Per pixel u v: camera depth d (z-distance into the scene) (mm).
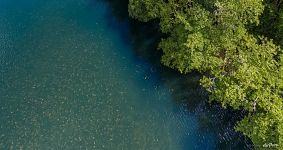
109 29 49344
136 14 46219
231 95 37531
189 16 41969
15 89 44344
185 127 40906
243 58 38938
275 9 41625
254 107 37375
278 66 39875
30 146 40031
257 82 37875
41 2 52656
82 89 44188
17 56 47250
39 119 41906
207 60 39938
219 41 39781
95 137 40562
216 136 40156
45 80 45062
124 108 42594
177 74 44344
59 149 39812
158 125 41281
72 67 46188
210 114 41438
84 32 49406
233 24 39281
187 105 42281
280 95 38250
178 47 42375
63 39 48844
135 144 40156
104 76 45281
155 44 47062
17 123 41656
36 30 49875
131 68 45688
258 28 42938
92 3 52000
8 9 52062
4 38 49031
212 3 40094
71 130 41062
